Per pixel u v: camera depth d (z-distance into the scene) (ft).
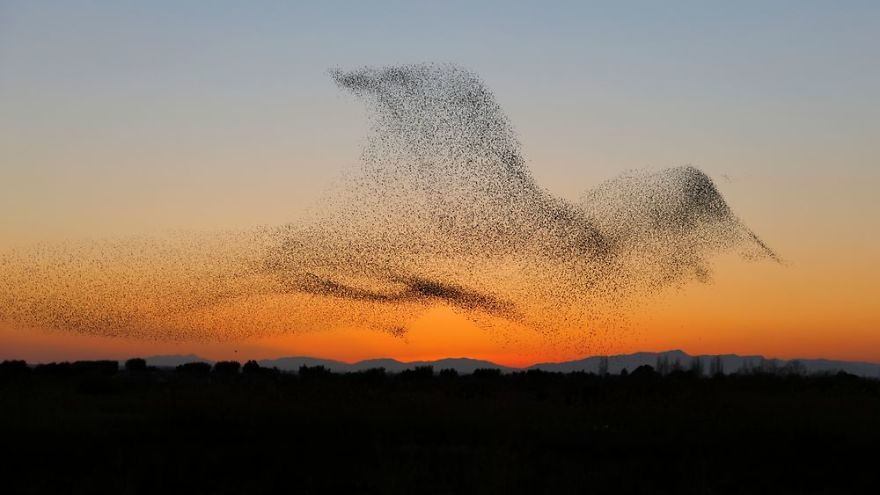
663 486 71.92
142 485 68.90
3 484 67.92
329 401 97.96
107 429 91.61
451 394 144.66
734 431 91.86
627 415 97.81
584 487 70.08
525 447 84.64
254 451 81.92
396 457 79.41
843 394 133.18
